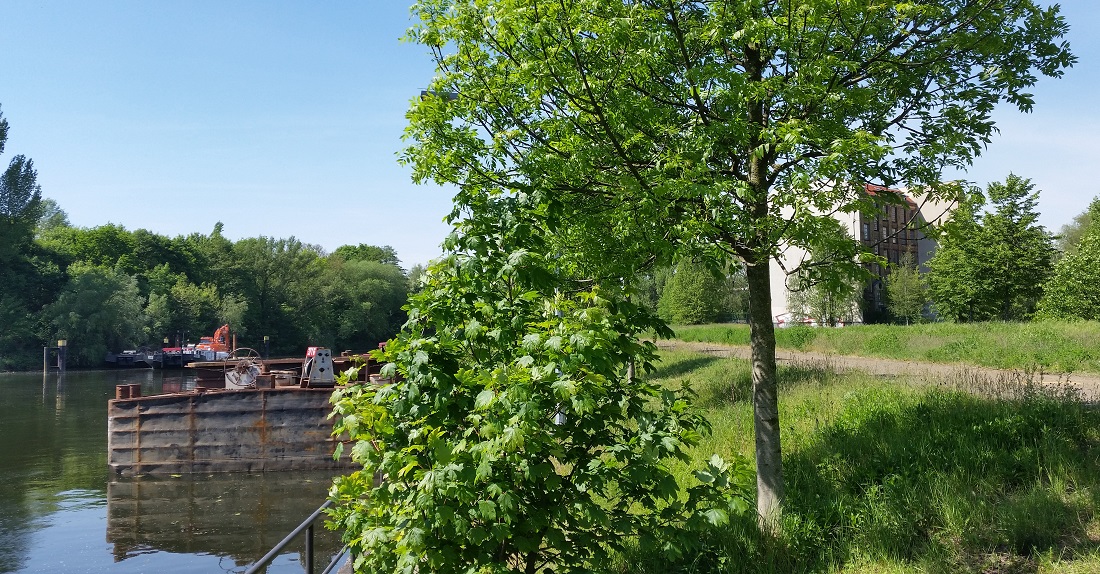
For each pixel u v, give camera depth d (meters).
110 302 90.31
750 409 13.72
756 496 8.31
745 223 7.18
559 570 5.18
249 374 36.25
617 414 5.06
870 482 8.22
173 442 26.41
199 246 121.25
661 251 7.26
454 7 8.42
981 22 7.57
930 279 45.50
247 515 20.48
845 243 7.21
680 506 5.39
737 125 6.97
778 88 7.17
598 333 4.75
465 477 4.43
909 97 8.14
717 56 7.96
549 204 5.42
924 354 23.95
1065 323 25.88
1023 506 6.79
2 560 16.41
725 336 44.00
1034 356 20.03
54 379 72.69
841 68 7.70
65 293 89.44
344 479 5.28
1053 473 7.46
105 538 18.17
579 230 7.62
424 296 5.17
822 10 6.80
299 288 116.69
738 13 7.11
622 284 7.26
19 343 88.81
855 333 31.31
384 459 4.87
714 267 7.09
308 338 115.00
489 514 4.35
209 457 26.55
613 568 7.07
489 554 4.77
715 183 6.75
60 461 28.39
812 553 7.01
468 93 8.37
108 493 23.39
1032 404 9.64
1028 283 40.12
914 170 7.88
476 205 5.49
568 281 6.05
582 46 7.29
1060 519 6.50
